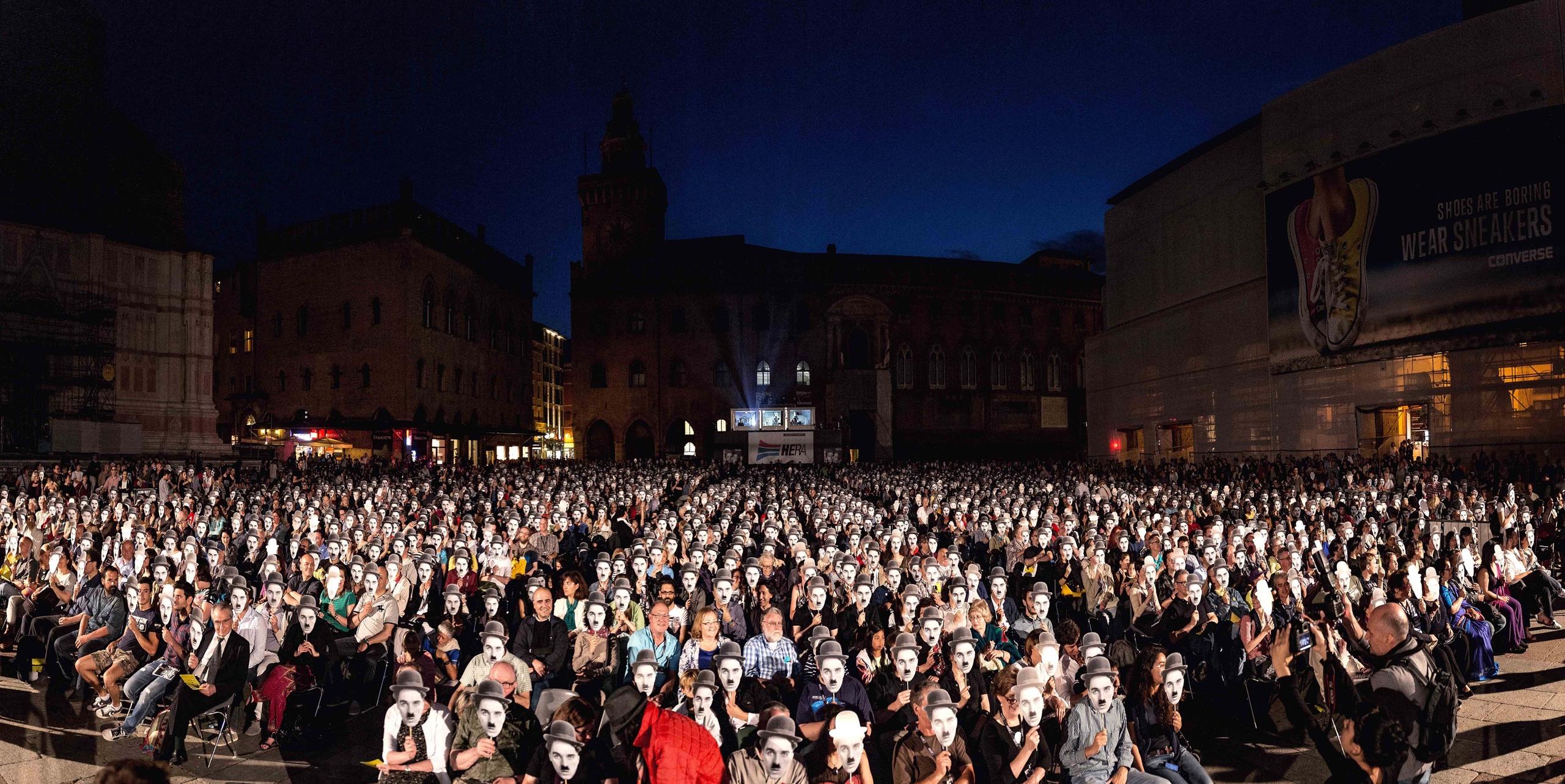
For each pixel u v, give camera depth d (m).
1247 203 47.31
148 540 14.28
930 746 6.51
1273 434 44.78
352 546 14.98
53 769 8.37
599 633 9.73
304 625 10.16
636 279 79.81
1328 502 22.06
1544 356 33.81
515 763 6.70
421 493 27.23
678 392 77.75
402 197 58.47
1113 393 60.62
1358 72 39.78
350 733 9.80
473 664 8.19
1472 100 35.66
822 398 76.31
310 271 61.84
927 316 80.00
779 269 78.62
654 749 6.20
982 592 11.48
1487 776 8.09
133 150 51.97
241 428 63.50
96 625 11.15
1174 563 12.20
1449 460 33.75
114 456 42.28
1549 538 18.80
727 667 7.13
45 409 44.56
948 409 79.31
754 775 6.27
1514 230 34.38
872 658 8.66
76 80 48.97
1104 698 6.52
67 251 46.00
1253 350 46.62
